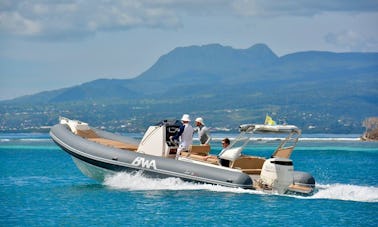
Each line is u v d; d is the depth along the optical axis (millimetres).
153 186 35938
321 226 28344
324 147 123625
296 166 65812
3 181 45906
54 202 34469
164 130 37281
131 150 40344
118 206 32500
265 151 97625
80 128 43188
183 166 35219
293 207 31875
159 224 28484
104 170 37688
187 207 31797
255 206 31875
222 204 32406
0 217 30344
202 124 37469
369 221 29234
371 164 68688
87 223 28812
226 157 34906
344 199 34000
